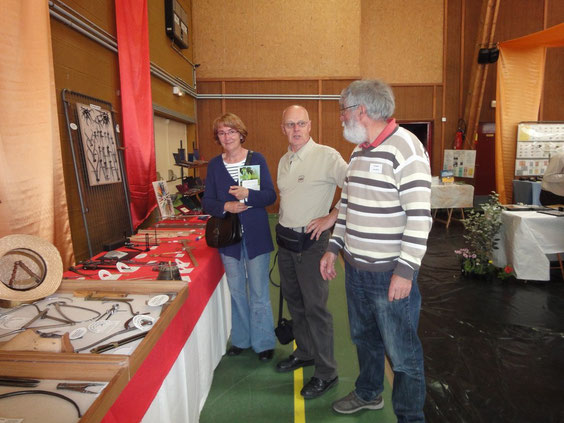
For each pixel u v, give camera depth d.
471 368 2.30
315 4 7.30
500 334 2.73
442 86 8.26
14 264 1.19
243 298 2.24
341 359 2.38
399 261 1.30
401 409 1.50
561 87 8.29
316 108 7.53
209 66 7.32
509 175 7.01
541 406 1.94
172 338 1.27
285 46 7.36
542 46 6.61
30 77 1.69
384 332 1.47
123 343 0.97
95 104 2.72
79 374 0.81
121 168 2.81
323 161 1.83
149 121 3.33
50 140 1.79
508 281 3.82
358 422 1.79
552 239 3.66
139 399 0.98
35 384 0.80
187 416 1.55
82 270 1.73
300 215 1.85
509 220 3.80
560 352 2.47
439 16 8.09
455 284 3.81
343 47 7.39
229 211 2.01
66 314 1.15
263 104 7.45
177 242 2.33
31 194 1.69
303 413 1.85
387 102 1.33
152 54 4.41
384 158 1.33
